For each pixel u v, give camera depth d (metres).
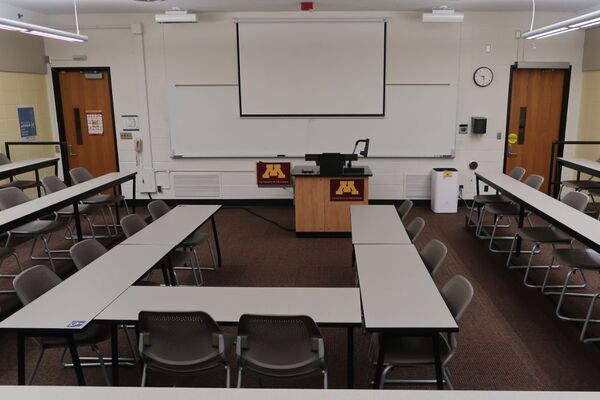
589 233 3.77
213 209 5.10
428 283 3.11
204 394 1.95
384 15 7.40
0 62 6.86
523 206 4.88
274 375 2.68
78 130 8.11
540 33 5.53
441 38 7.45
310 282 5.00
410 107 7.66
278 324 2.60
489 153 7.83
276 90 7.67
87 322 2.67
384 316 2.67
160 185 8.15
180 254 4.72
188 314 2.61
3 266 5.49
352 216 4.71
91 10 7.24
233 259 5.69
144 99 7.84
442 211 7.63
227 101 7.74
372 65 7.54
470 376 3.37
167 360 2.73
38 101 7.76
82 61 7.81
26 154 7.53
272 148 7.87
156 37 7.62
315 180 6.27
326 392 1.96
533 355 3.63
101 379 3.42
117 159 8.13
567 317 4.20
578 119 7.77
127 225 4.44
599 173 6.04
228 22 7.50
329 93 7.65
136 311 2.80
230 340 3.04
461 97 7.65
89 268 3.44
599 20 4.57
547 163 7.98
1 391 1.98
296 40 7.51
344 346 3.80
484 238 6.35
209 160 7.98
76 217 5.45
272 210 7.89
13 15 6.83
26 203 4.93
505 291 4.75
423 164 7.86
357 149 7.80
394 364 2.78
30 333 2.63
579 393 1.93
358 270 3.33
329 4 6.79
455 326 2.57
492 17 7.39
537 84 7.71
